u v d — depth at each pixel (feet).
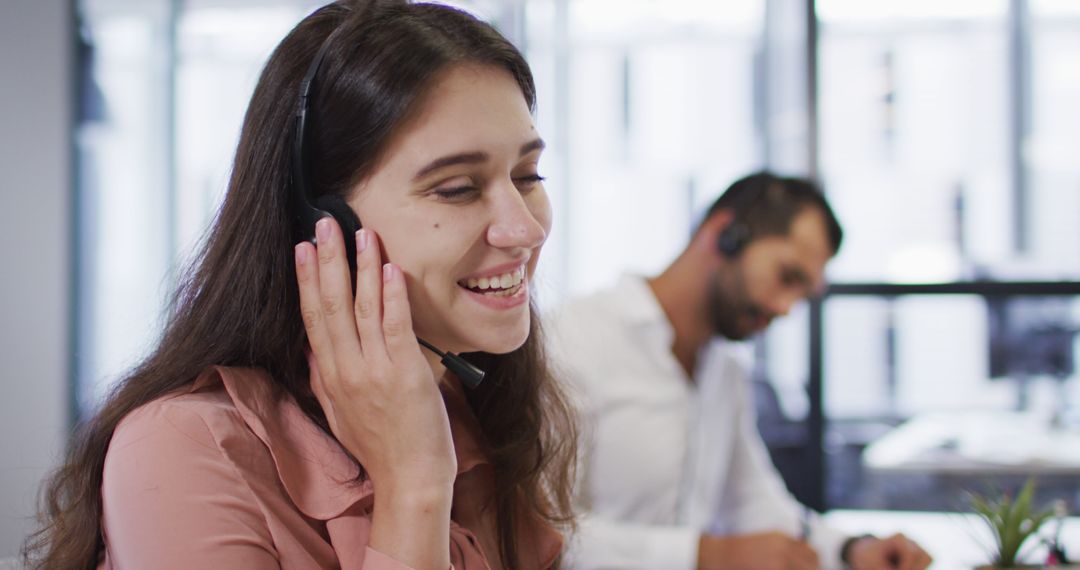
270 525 2.47
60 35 10.50
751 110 10.54
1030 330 9.02
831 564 5.25
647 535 5.08
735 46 10.55
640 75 10.71
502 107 2.58
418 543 2.48
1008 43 9.12
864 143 9.37
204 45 11.18
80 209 10.94
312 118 2.64
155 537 2.33
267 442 2.56
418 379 2.54
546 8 10.73
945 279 9.20
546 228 2.84
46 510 2.90
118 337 10.98
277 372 2.80
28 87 10.46
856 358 9.27
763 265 5.96
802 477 9.37
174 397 2.60
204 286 2.81
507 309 2.66
